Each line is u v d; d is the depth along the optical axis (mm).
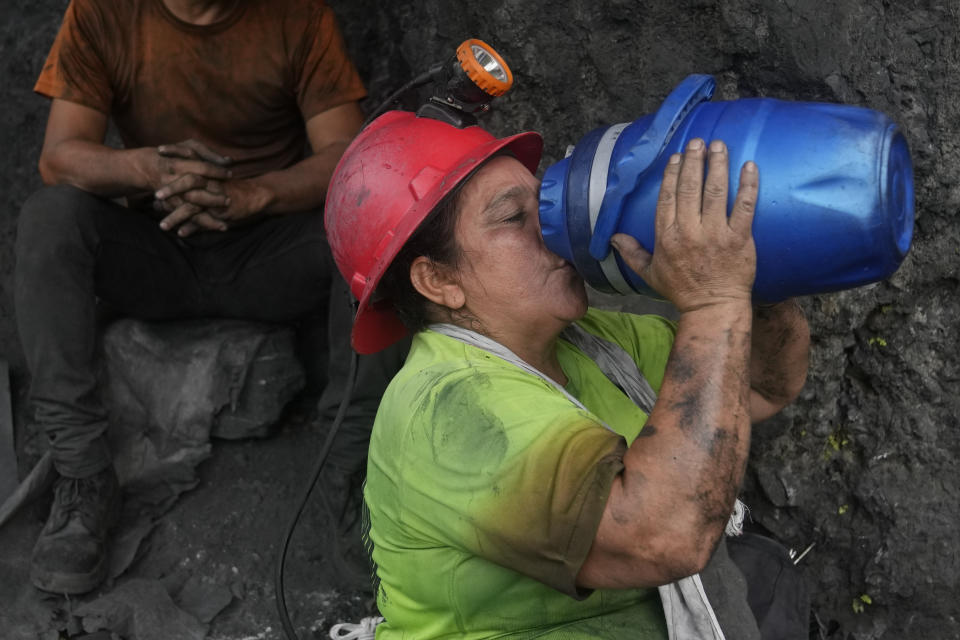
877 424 2383
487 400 1248
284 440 2996
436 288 1459
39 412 2527
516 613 1327
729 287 1199
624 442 1209
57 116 2670
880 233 1149
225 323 2908
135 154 2518
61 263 2467
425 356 1408
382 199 1456
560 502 1150
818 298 2260
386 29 3092
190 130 2779
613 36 2379
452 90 1522
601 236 1275
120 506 2754
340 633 2508
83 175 2539
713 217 1183
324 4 2791
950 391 2324
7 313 3316
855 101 2141
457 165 1431
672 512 1150
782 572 1748
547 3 2424
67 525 2525
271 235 2756
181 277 2793
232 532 2762
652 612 1434
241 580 2648
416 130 1485
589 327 1677
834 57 2115
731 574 1568
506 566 1212
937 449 2340
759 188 1169
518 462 1184
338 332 2469
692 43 2281
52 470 2684
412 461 1279
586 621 1378
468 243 1419
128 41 2674
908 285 2262
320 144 2775
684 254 1200
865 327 2340
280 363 2904
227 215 2547
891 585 2375
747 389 1197
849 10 2094
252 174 2855
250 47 2711
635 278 1330
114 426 2834
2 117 3361
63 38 2670
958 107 2117
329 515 2600
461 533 1220
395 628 1450
